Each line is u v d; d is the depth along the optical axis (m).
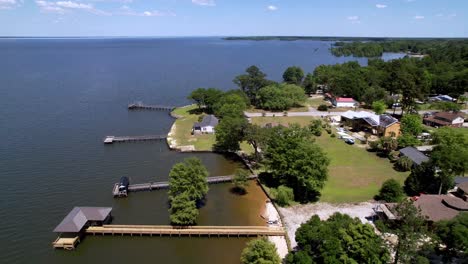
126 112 112.19
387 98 119.62
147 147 81.75
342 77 135.50
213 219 51.09
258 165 70.50
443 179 53.03
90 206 54.47
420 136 83.19
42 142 82.12
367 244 34.97
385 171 66.38
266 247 37.25
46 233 47.31
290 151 55.69
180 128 94.94
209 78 180.12
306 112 113.25
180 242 46.47
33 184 60.94
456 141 71.81
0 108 110.88
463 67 162.50
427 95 129.38
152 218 51.34
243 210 53.78
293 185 57.25
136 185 60.12
